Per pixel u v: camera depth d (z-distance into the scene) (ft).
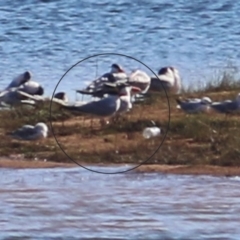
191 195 46.73
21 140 56.85
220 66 91.71
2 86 83.76
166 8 134.31
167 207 44.88
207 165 51.83
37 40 112.68
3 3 135.54
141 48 108.99
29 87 67.21
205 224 42.45
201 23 125.49
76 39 114.21
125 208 44.78
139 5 135.44
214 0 136.15
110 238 40.96
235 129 56.59
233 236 41.09
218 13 131.03
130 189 47.93
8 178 50.08
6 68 93.50
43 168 52.26
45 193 47.24
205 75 84.02
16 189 47.93
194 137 55.83
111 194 47.11
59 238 41.11
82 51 107.34
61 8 133.90
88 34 117.19
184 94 68.28
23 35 116.26
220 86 71.36
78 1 136.26
